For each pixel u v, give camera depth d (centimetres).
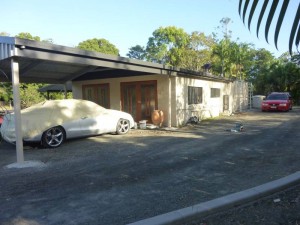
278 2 147
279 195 471
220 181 562
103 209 441
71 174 643
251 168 648
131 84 1581
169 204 454
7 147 1013
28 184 577
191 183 555
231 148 879
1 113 1227
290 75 3241
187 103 1586
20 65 996
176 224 378
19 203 476
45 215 426
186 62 4109
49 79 1331
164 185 548
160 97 1484
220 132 1240
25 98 2805
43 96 3009
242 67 3688
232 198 435
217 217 399
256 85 3950
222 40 3422
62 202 475
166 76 1462
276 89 3669
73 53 852
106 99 1680
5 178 624
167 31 4803
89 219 407
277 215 400
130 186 548
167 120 1470
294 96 3183
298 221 382
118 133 1220
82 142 1056
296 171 609
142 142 1031
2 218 421
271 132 1191
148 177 604
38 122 938
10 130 931
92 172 655
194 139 1070
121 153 855
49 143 953
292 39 146
